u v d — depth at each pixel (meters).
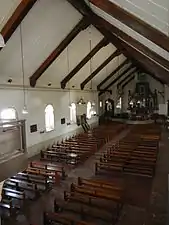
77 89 18.98
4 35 7.94
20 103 11.98
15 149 6.69
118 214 6.55
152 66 9.99
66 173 10.24
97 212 6.71
